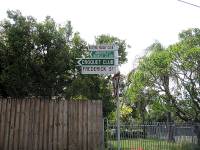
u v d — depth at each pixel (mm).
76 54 22969
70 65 22812
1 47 21312
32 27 21859
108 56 14352
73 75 23312
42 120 14016
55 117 14062
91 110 14180
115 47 14414
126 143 16812
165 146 17734
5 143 13805
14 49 21219
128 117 41812
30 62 21359
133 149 16906
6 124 13914
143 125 17406
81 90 22984
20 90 21406
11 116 13961
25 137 13875
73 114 14125
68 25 23781
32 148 13828
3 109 13984
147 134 17406
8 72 21031
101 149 13969
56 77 22234
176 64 23281
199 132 18750
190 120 23719
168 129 18094
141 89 25125
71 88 22703
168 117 33375
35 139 13891
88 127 14086
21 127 13930
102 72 14258
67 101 14172
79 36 23844
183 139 18375
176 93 23781
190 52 22625
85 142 13984
